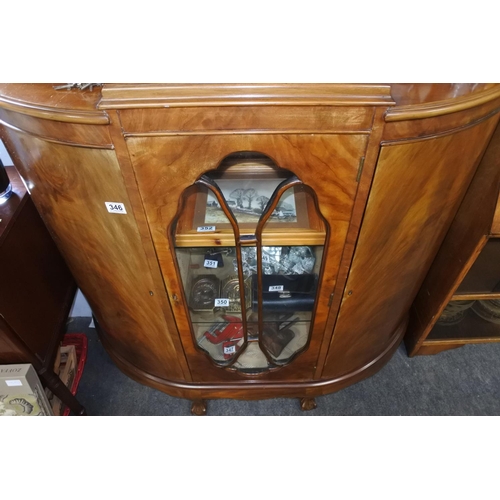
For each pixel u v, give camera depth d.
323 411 1.33
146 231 0.77
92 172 0.69
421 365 1.45
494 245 1.35
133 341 1.15
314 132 0.63
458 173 0.78
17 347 0.95
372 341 1.19
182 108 0.59
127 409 1.34
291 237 0.84
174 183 0.69
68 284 1.22
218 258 1.00
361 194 0.72
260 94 0.58
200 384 1.23
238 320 1.13
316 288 0.95
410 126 0.63
